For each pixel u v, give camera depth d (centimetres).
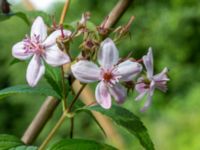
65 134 106
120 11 24
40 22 21
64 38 20
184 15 123
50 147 21
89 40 20
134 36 124
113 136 36
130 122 21
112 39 21
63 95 21
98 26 20
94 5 136
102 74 20
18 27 125
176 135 88
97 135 106
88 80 20
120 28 20
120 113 21
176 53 124
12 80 127
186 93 117
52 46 20
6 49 126
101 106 20
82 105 23
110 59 20
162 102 110
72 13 134
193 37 124
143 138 21
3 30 125
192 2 124
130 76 20
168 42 125
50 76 22
